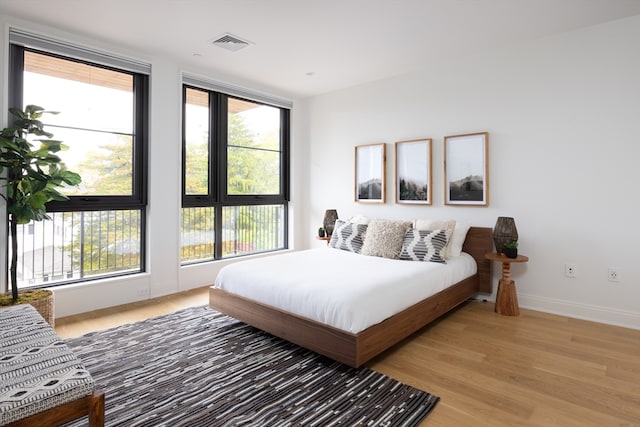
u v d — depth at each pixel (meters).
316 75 4.20
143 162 3.66
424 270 2.85
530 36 3.18
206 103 4.23
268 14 2.76
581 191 3.07
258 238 4.89
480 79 3.58
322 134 5.00
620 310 2.92
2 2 2.58
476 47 3.42
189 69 3.90
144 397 1.89
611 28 2.91
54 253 3.18
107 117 3.43
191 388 1.98
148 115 3.63
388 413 1.75
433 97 3.91
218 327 2.89
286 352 2.44
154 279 3.68
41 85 3.05
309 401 1.86
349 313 2.08
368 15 2.77
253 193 4.78
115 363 2.27
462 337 2.69
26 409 1.19
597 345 2.54
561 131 3.15
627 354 2.40
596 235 3.01
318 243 5.08
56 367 1.39
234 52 3.51
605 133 2.96
